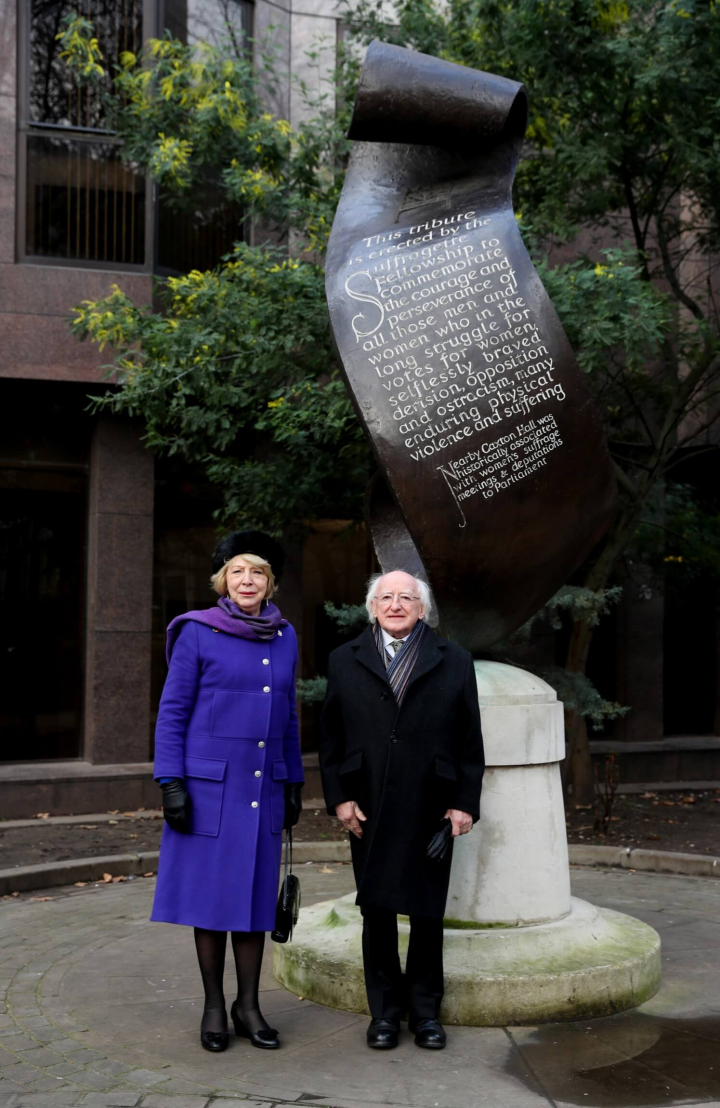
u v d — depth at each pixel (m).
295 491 9.33
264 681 4.18
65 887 7.17
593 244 10.33
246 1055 4.02
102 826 9.23
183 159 9.28
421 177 4.90
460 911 4.70
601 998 4.44
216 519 10.71
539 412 4.58
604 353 9.03
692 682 13.31
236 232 10.95
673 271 10.21
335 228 4.88
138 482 10.38
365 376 4.59
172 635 4.25
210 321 8.57
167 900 4.05
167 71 9.88
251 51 10.84
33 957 5.38
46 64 10.24
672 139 9.02
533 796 4.80
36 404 10.38
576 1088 3.72
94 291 10.08
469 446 4.55
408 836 4.02
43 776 9.73
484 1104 3.59
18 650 10.34
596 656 12.49
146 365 9.01
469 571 4.65
